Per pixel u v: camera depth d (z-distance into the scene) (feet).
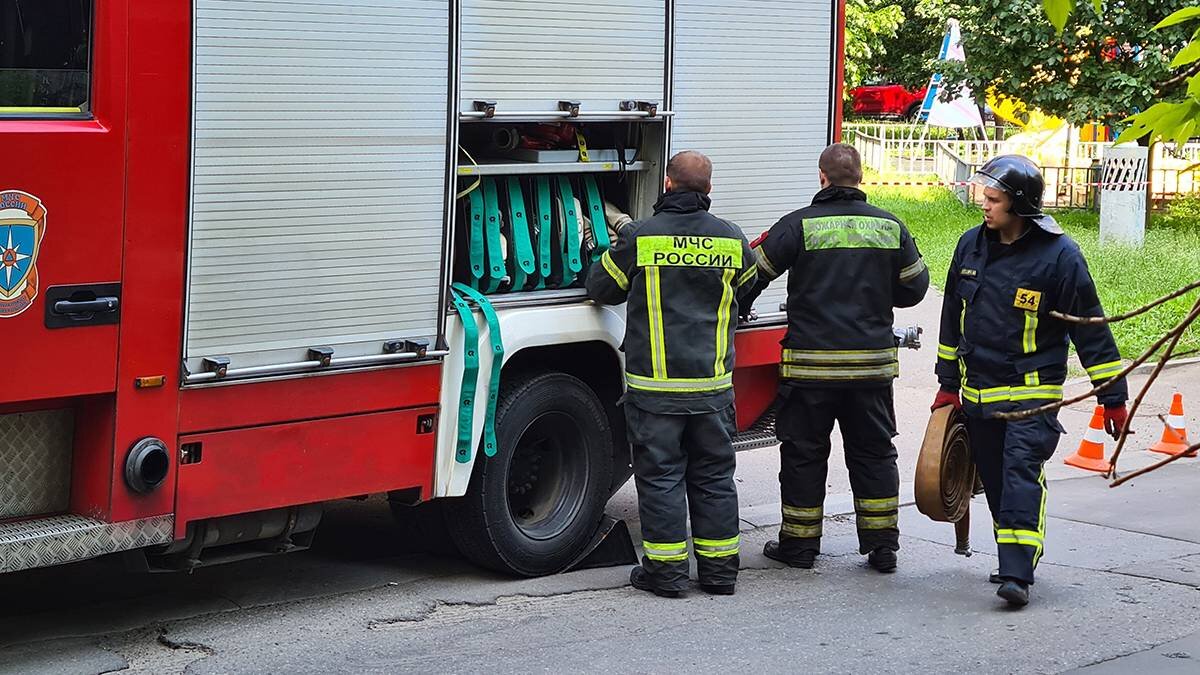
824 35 25.20
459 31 20.30
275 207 18.63
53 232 16.66
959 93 81.25
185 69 17.61
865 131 115.34
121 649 18.49
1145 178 72.28
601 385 24.09
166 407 17.94
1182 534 25.98
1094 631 19.90
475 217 21.53
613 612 20.70
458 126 20.42
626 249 21.34
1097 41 71.20
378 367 20.02
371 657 18.30
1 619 19.65
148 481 17.74
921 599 21.59
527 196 22.31
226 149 18.08
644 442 21.52
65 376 16.97
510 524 22.08
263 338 18.74
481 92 20.65
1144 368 42.34
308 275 19.08
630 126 23.54
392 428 20.38
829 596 21.74
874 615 20.66
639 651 18.71
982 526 26.55
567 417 22.85
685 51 23.20
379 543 24.68
